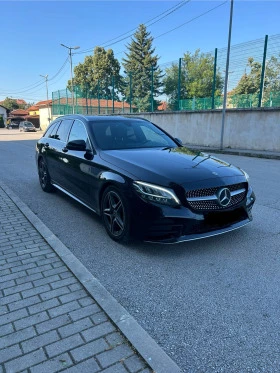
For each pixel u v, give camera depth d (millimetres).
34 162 11062
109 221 3863
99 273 3051
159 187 3188
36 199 5789
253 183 7406
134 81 23172
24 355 1930
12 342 2039
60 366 1843
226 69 14688
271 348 2053
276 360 1951
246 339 2137
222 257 3375
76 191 4742
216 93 17719
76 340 2057
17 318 2285
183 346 2070
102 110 27703
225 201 3367
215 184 3338
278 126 14188
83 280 2799
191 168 3529
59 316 2307
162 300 2600
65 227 4312
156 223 3180
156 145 4656
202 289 2762
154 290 2748
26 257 3305
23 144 20297
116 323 2213
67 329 2164
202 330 2229
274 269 3119
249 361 1942
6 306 2432
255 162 11656
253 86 15852
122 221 3572
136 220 3301
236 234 4020
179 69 19656
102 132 4586
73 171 4699
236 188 3586
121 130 4777
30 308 2406
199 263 3242
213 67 17078
